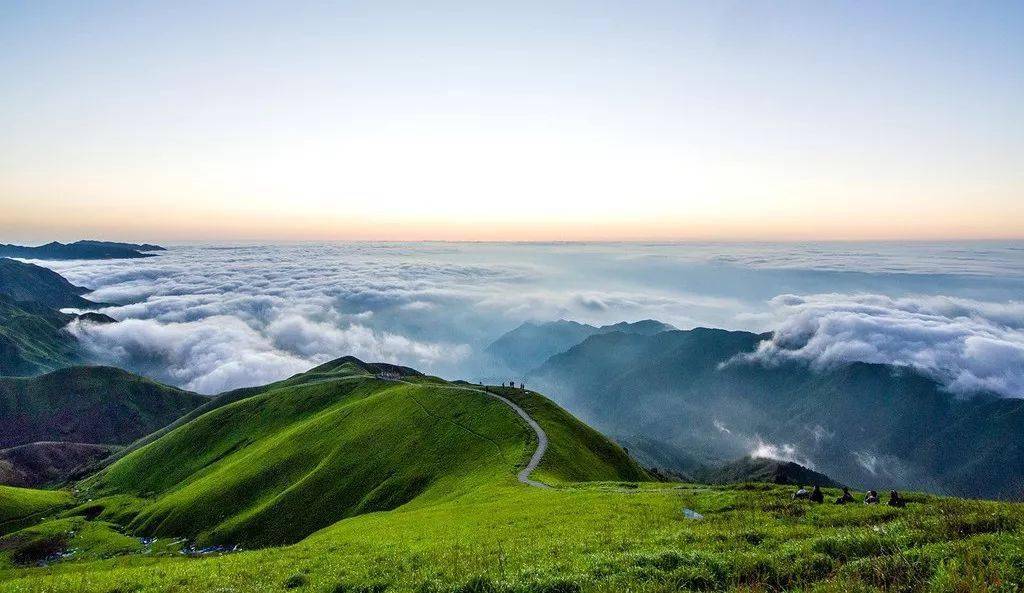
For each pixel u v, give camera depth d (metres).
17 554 108.44
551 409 117.31
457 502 61.91
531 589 19.55
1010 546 17.38
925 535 20.58
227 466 139.88
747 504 35.62
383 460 105.44
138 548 105.19
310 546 36.66
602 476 90.00
